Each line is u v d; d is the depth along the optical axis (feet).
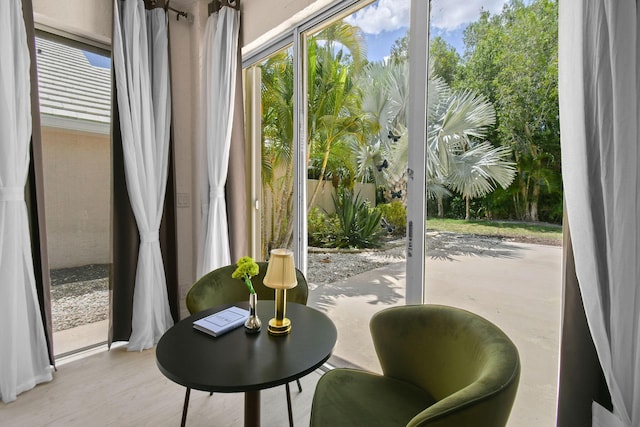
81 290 8.49
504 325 4.82
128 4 7.70
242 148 8.75
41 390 6.33
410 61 5.56
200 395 6.26
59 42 7.67
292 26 7.56
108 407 5.87
